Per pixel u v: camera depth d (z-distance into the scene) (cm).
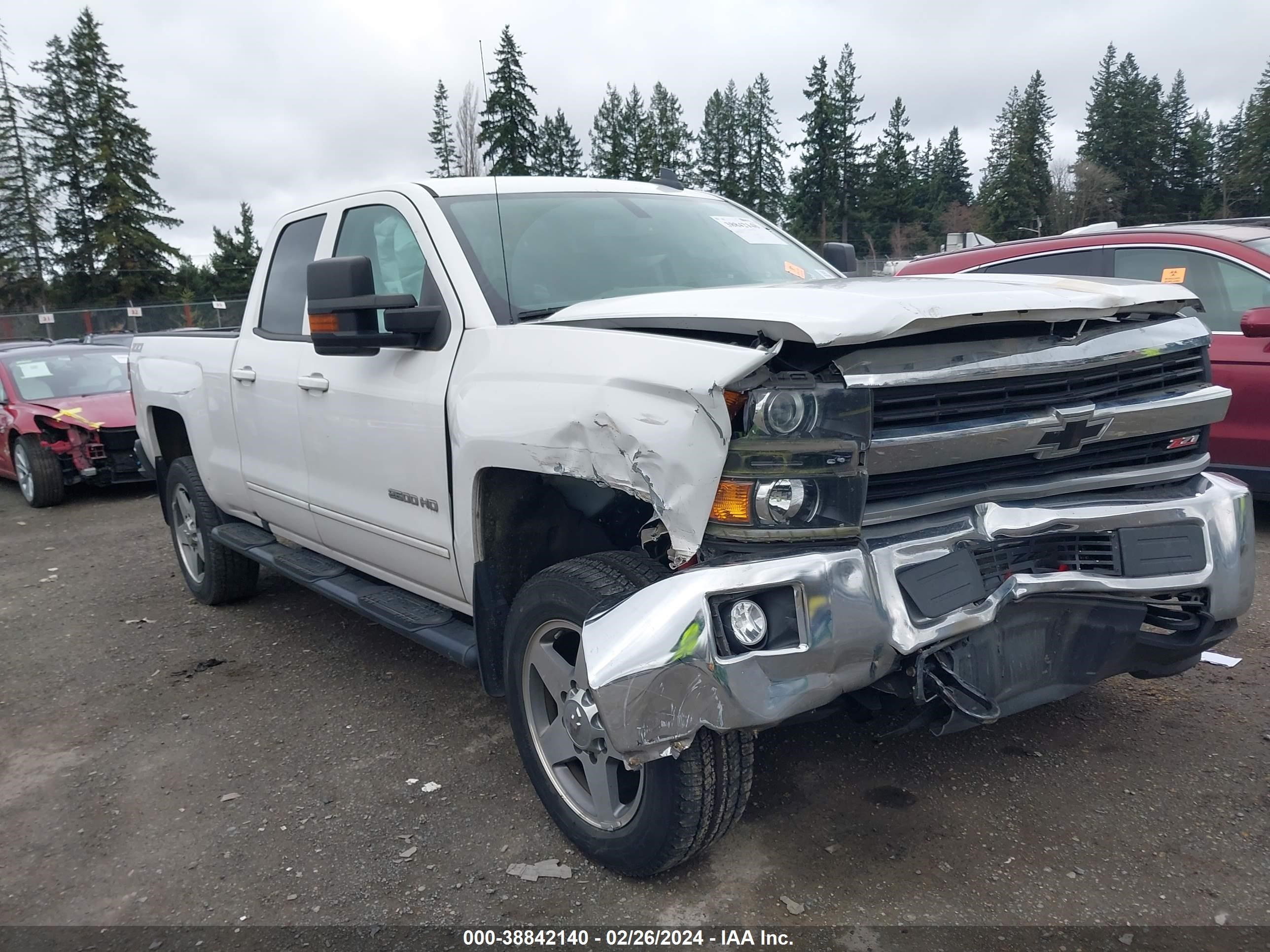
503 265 343
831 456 235
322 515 418
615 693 242
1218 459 591
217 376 498
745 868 288
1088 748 348
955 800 319
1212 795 313
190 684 465
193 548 591
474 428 304
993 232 7019
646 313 274
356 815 335
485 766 364
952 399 253
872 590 246
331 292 328
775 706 238
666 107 6738
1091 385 279
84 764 388
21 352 1088
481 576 321
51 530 869
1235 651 427
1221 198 7394
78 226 6094
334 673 468
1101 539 283
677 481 240
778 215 7125
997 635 265
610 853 280
